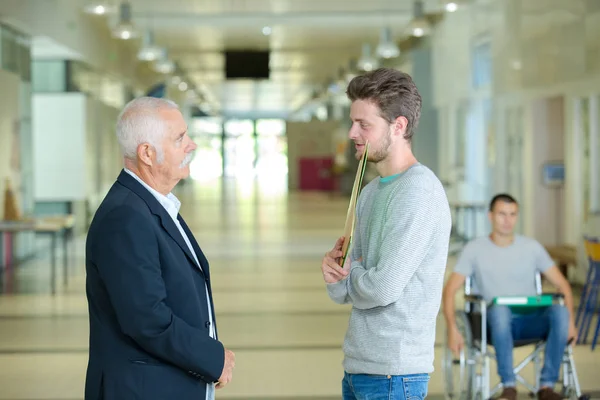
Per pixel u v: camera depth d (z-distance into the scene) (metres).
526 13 14.90
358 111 3.51
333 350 8.77
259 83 42.12
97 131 21.89
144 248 3.21
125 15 17.91
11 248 15.69
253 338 9.38
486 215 17.03
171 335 3.18
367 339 3.46
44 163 20.30
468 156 18.80
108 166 23.47
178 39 26.25
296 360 8.34
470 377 6.38
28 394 7.21
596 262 9.35
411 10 20.38
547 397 6.37
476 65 18.05
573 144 13.10
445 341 6.72
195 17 21.52
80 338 9.48
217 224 23.55
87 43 21.22
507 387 6.30
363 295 3.39
